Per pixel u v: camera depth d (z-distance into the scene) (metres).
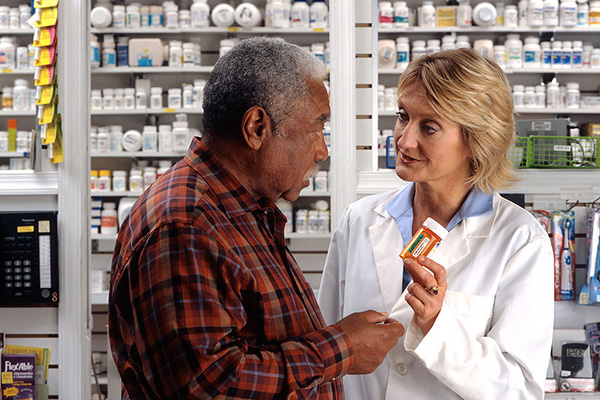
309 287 1.29
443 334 1.32
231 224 1.10
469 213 1.46
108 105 4.38
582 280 2.79
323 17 4.28
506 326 1.35
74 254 2.57
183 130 4.32
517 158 2.65
